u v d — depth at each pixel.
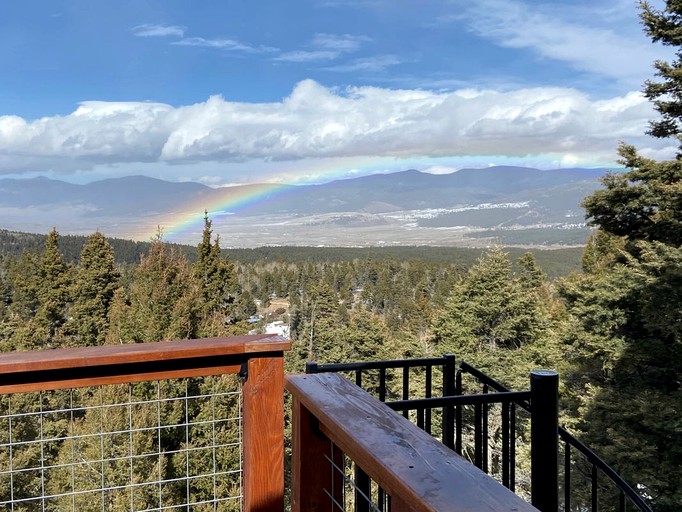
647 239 9.39
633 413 8.31
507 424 1.89
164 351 1.36
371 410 0.91
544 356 13.97
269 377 1.47
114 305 16.20
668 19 8.87
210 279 17.27
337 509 1.02
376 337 17.83
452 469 0.65
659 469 7.96
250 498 1.45
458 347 15.01
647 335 9.52
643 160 9.12
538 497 1.56
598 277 10.59
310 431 1.04
